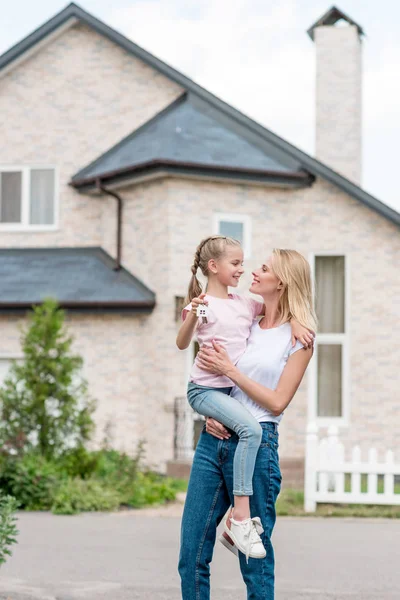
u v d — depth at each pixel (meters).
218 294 5.48
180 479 17.73
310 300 5.44
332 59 22.77
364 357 19.75
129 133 21.22
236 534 5.10
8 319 19.92
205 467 5.31
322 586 8.21
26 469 13.79
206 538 5.30
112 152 20.92
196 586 5.28
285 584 8.28
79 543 10.49
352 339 19.80
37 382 15.26
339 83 22.69
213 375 5.32
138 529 11.72
